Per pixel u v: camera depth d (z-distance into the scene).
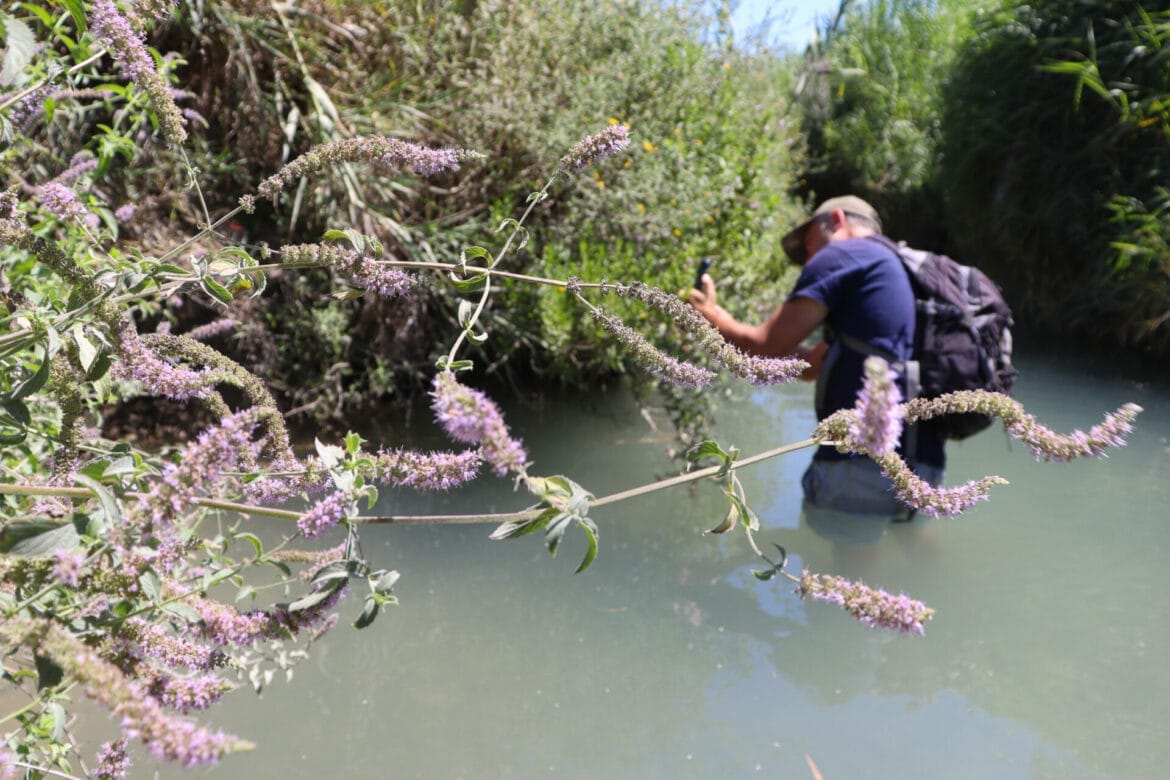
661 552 3.30
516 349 5.36
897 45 11.15
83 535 1.12
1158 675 2.52
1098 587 2.99
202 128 4.55
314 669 2.51
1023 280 7.33
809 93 11.30
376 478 1.38
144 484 1.28
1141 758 2.16
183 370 1.45
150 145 4.16
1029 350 6.34
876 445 1.29
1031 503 3.65
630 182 5.05
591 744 2.23
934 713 2.37
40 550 1.10
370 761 2.13
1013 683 2.49
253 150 4.62
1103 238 6.48
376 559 3.17
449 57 5.28
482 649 2.66
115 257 1.64
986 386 3.48
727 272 5.60
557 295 4.88
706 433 4.46
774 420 4.80
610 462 4.23
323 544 3.15
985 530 3.42
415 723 2.29
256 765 2.09
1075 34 7.08
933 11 10.88
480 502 3.71
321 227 4.72
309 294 4.60
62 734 1.83
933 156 9.03
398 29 4.98
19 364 1.55
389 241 4.72
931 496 1.40
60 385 1.44
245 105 4.50
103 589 1.15
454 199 5.12
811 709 2.40
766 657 2.65
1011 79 7.61
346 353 4.76
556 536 1.30
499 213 4.90
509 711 2.36
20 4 1.98
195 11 4.22
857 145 10.59
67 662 0.95
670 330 4.74
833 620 2.85
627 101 5.53
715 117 6.10
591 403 5.12
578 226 5.10
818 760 2.18
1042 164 7.14
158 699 1.18
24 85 1.91
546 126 5.10
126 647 1.21
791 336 3.58
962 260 8.43
